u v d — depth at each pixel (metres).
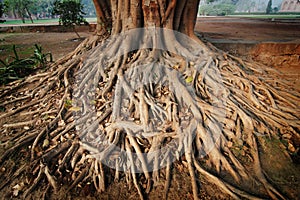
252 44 7.23
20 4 19.62
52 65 6.04
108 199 2.99
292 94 5.19
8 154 3.55
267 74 6.05
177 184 3.15
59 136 3.79
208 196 3.00
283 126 4.16
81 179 3.21
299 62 7.13
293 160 3.56
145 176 3.23
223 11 31.53
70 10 10.64
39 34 13.73
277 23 13.98
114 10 5.26
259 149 3.73
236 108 4.09
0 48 9.88
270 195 3.02
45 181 3.21
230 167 3.35
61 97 4.63
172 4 4.67
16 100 4.91
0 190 3.15
